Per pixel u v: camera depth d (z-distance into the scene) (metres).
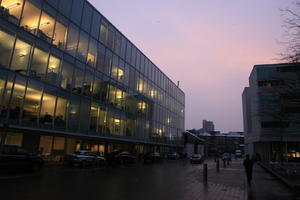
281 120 17.11
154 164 30.88
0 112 16.28
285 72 13.88
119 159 27.41
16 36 17.81
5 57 16.97
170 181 14.48
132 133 33.81
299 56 11.84
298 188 11.54
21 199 8.05
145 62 39.72
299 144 41.06
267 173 22.23
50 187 10.59
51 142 21.25
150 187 11.91
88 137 24.41
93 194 9.48
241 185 13.54
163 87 47.72
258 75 44.19
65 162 21.47
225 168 27.00
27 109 18.31
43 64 19.98
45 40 20.33
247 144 67.75
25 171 16.12
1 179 12.34
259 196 10.24
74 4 23.94
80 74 24.19
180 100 59.00
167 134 48.28
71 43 23.22
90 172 17.89
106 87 28.36
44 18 20.33
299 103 13.45
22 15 18.41
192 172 21.17
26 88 18.31
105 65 28.45
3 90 16.64
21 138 18.50
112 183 12.72
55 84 21.08
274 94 16.14
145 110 38.62
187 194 10.26
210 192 10.91
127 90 33.22
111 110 29.05
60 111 21.42
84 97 24.55
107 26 29.33
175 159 45.72
